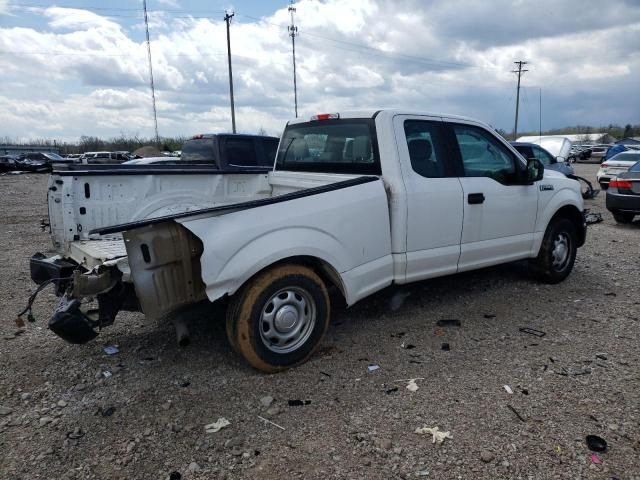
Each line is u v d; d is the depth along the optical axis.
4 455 3.04
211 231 3.65
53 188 5.04
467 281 6.33
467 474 2.80
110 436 3.22
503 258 5.55
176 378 3.96
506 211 5.43
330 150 5.15
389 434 3.17
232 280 3.70
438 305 5.48
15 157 44.34
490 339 4.59
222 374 4.01
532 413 3.36
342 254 4.21
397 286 5.96
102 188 5.16
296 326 4.08
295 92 43.22
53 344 4.67
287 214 3.93
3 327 5.11
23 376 4.04
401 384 3.79
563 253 6.25
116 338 4.77
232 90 42.31
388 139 4.57
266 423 3.33
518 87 62.62
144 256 3.53
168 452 3.05
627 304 5.52
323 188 4.14
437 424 3.26
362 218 4.32
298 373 4.00
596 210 14.11
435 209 4.75
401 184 4.51
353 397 3.62
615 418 3.29
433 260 4.84
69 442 3.16
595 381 3.78
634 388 3.66
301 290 4.06
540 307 5.42
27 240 10.13
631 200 11.05
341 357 4.26
